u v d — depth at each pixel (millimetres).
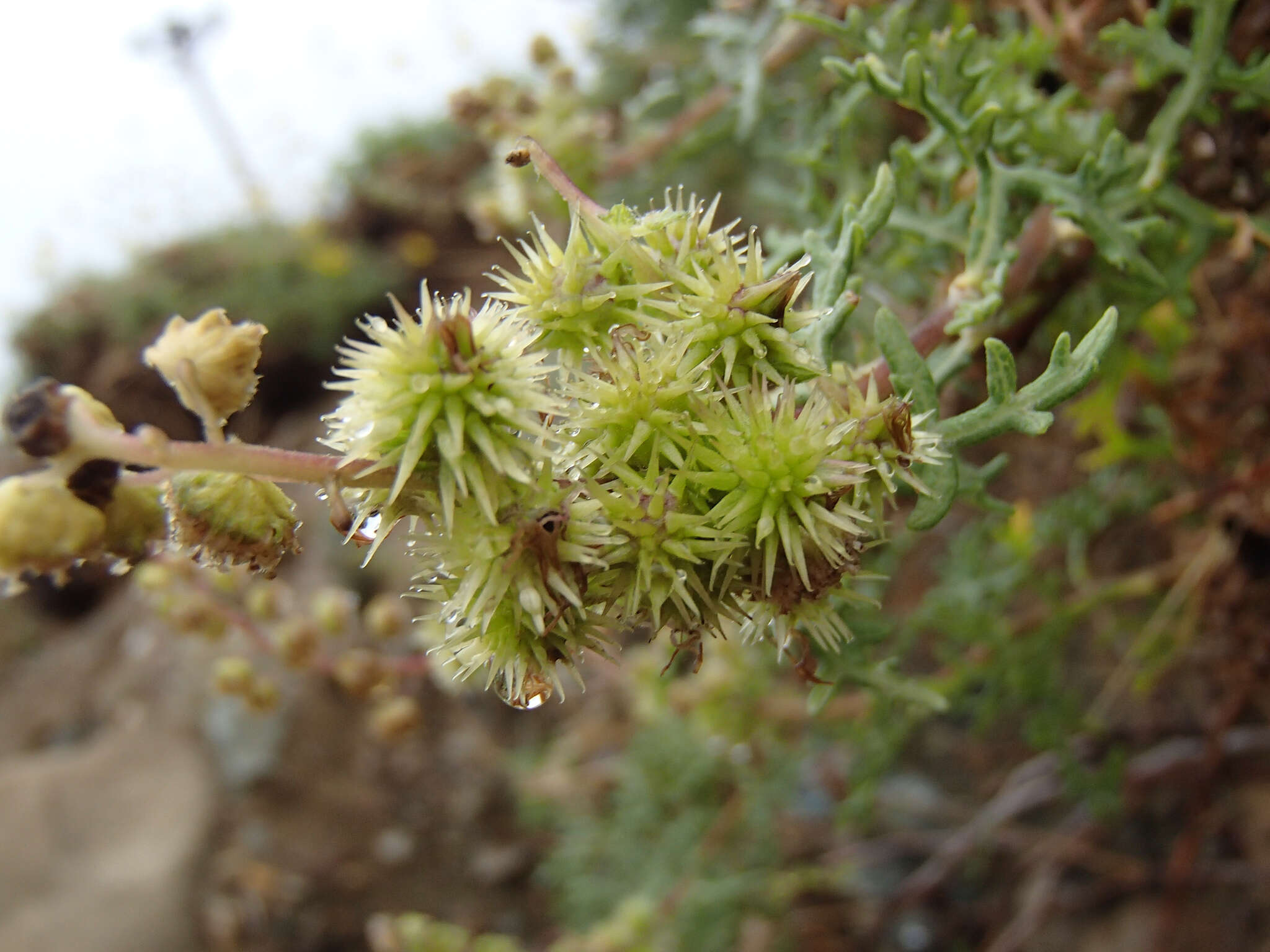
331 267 297
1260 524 107
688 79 135
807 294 80
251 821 210
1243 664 118
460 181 296
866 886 177
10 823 208
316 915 203
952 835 172
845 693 129
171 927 197
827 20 80
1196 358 117
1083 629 163
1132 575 139
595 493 51
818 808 182
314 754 217
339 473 47
